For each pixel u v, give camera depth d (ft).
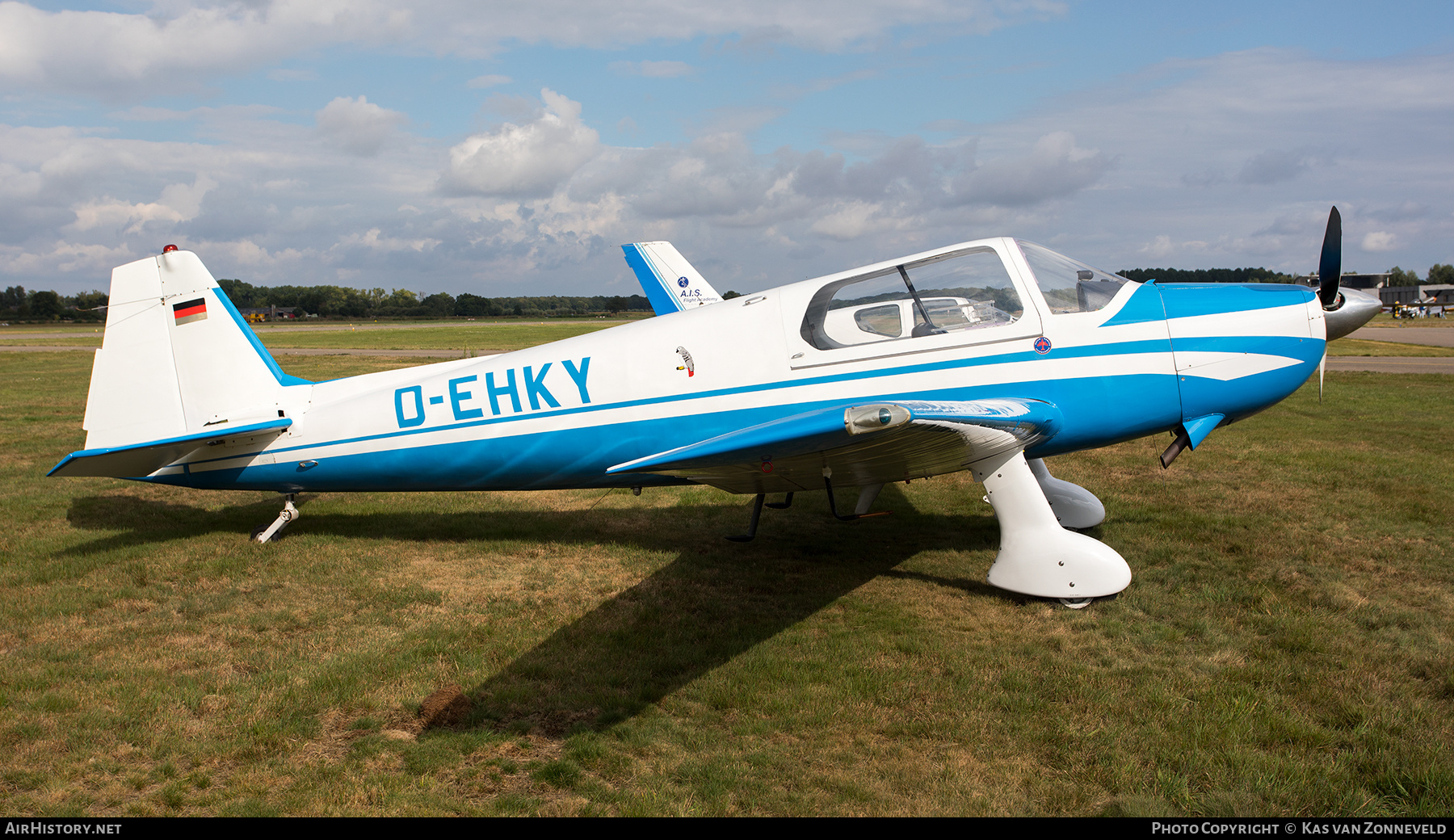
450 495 27.12
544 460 19.29
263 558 19.72
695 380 17.80
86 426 21.09
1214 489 24.63
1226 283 17.84
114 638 14.74
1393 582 16.51
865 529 21.76
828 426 12.03
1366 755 10.12
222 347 21.04
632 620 15.46
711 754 10.68
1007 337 16.47
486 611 16.05
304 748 11.04
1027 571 15.84
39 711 11.94
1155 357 16.47
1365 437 32.91
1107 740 10.69
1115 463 28.96
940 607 15.87
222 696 12.40
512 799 9.70
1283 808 9.25
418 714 11.97
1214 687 12.04
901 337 16.84
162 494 27.07
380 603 16.61
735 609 15.99
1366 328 141.38
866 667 13.14
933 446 14.62
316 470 20.92
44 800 9.84
